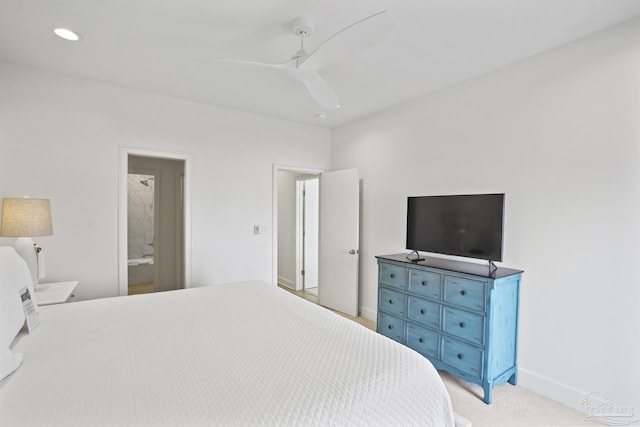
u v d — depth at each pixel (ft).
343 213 12.93
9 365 3.49
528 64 7.60
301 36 6.54
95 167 9.23
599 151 6.42
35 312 5.00
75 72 8.63
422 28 6.37
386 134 11.60
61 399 3.06
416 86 9.44
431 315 8.13
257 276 12.32
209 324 5.24
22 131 8.29
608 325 6.27
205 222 11.19
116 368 3.72
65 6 5.77
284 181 17.43
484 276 6.93
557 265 7.04
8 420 2.72
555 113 7.10
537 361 7.32
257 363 3.91
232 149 11.71
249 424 2.80
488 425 6.11
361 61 7.83
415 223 9.47
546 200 7.24
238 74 8.69
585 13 5.84
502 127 8.11
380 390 3.43
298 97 10.43
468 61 7.82
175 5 5.74
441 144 9.66
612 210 6.24
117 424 2.73
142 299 6.61
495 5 5.63
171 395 3.18
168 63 8.08
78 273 9.00
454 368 7.56
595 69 6.48
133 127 9.80
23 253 7.13
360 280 12.75
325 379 3.53
